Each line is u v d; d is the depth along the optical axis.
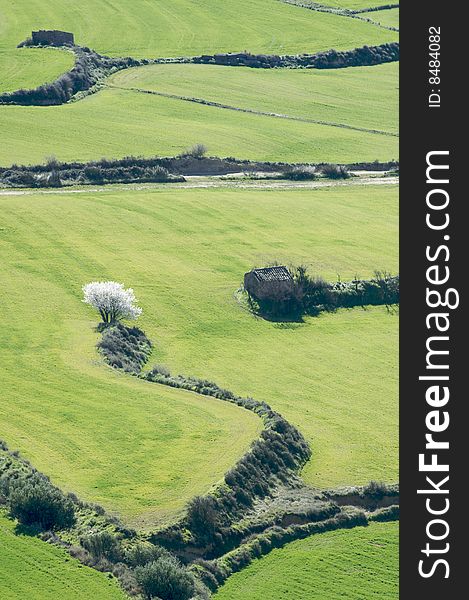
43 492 114.69
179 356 164.00
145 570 107.06
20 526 112.31
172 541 115.25
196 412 140.25
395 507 128.50
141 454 129.25
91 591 104.50
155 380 150.25
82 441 131.38
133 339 165.12
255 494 125.94
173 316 176.25
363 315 182.62
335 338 173.88
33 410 138.25
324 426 144.75
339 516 125.56
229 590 113.12
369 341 173.25
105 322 169.50
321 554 119.88
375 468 135.50
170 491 122.31
